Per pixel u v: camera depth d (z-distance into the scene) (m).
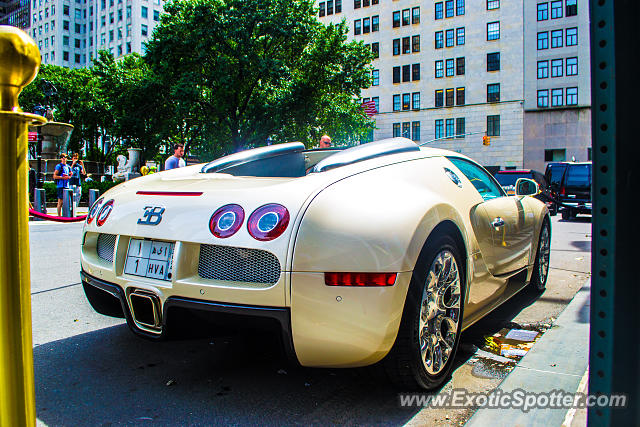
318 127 27.84
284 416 2.11
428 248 2.20
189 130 28.78
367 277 1.95
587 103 42.56
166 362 2.76
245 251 2.03
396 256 2.01
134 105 26.98
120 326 3.44
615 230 1.19
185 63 25.20
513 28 45.00
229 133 28.50
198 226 2.14
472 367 2.67
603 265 1.21
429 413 2.13
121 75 29.12
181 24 24.25
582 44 42.47
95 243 2.69
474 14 46.41
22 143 1.01
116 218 2.47
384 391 2.34
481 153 46.44
